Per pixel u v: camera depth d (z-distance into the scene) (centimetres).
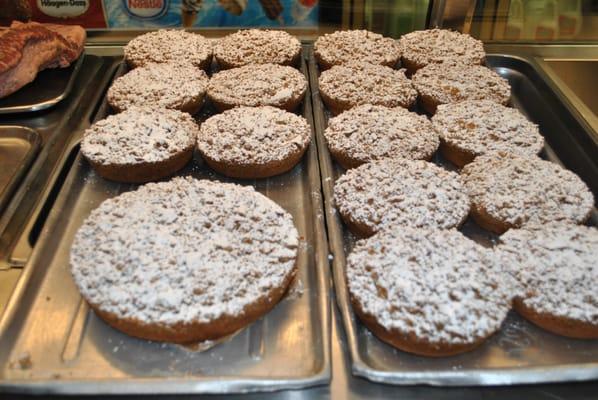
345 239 49
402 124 58
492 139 57
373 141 56
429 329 37
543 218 47
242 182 56
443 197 48
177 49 72
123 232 43
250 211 46
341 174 57
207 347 39
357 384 37
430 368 38
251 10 79
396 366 39
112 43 76
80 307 42
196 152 60
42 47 66
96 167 54
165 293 39
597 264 42
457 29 79
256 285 40
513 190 50
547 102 67
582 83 74
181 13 78
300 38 80
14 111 62
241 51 72
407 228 44
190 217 45
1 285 43
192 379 35
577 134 61
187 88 64
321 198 51
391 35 83
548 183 50
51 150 57
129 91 63
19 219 49
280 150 55
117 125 57
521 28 79
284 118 59
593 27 77
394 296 39
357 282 41
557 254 43
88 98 67
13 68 63
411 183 50
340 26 82
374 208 47
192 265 41
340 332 40
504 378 36
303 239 49
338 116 61
